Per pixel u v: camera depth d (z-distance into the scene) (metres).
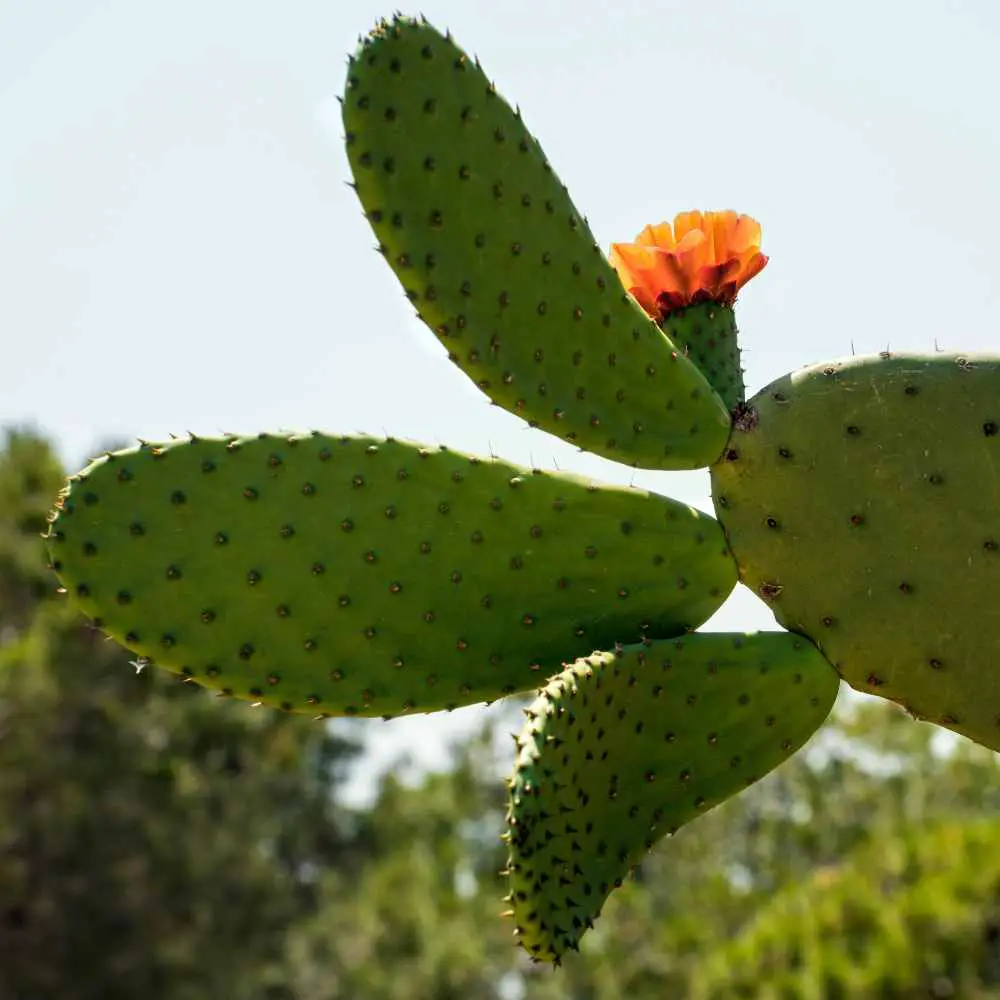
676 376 1.38
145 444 1.36
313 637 1.35
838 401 1.37
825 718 1.37
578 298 1.37
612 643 1.36
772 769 1.36
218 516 1.35
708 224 1.44
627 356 1.37
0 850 5.77
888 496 1.36
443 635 1.36
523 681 1.36
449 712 1.37
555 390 1.36
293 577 1.35
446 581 1.36
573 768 1.28
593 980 5.49
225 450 1.36
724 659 1.34
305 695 1.35
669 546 1.37
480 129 1.36
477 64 1.36
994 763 5.86
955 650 1.35
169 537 1.35
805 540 1.37
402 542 1.36
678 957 5.35
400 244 1.34
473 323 1.35
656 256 1.44
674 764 1.33
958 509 1.36
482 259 1.35
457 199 1.35
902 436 1.36
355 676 1.35
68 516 1.35
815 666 1.36
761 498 1.37
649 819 1.33
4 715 5.86
